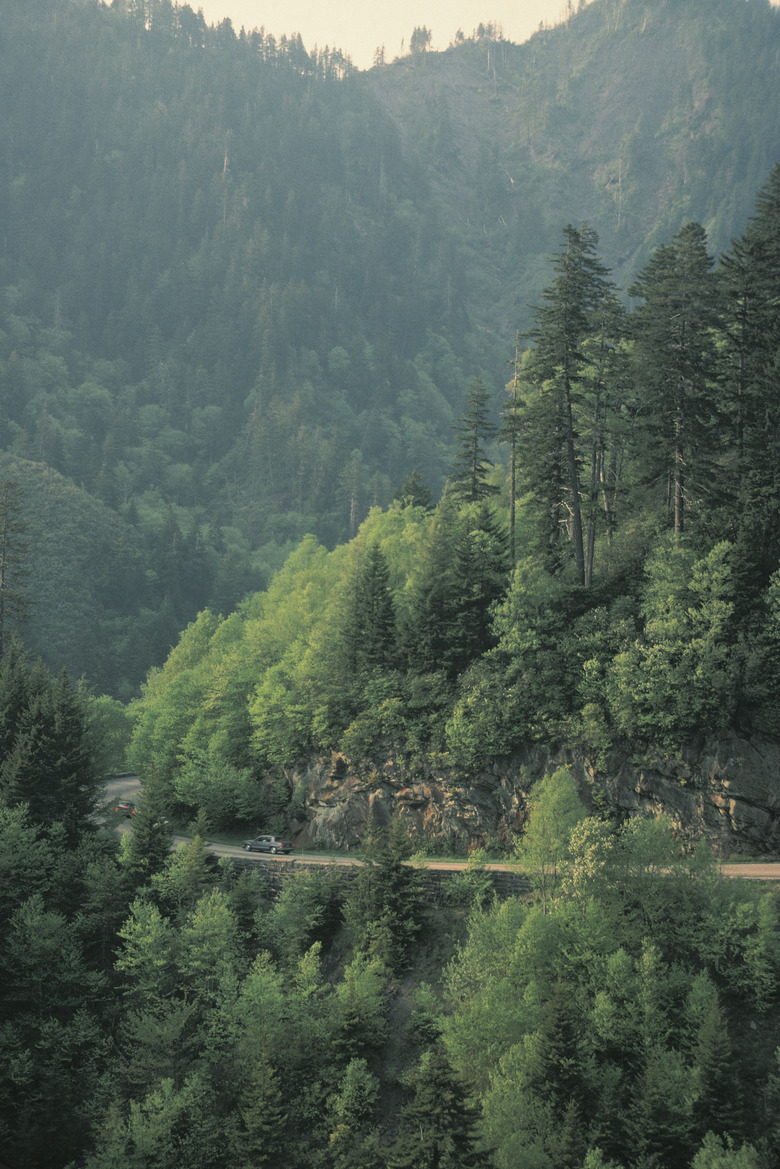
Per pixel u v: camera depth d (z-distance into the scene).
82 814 58.56
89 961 50.53
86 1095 44.97
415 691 58.53
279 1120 39.22
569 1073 35.44
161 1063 42.69
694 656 48.41
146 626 173.50
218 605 186.12
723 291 55.69
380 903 47.44
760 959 37.50
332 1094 41.12
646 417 59.38
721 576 48.25
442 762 55.12
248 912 50.38
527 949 39.25
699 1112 33.66
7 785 55.06
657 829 41.69
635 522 60.78
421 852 48.41
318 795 61.09
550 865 43.53
